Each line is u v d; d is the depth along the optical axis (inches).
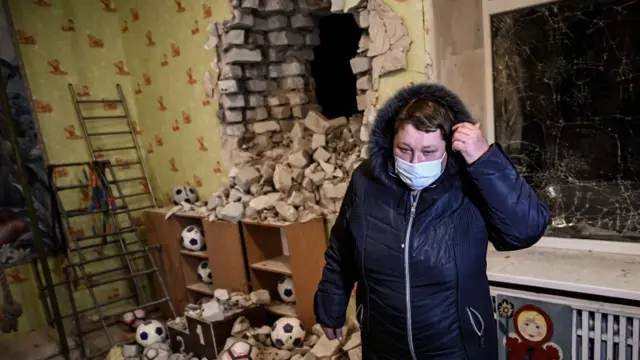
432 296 44.7
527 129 74.7
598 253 68.4
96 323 126.6
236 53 107.9
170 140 132.9
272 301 106.5
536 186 75.1
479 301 45.7
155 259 128.2
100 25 132.0
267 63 117.9
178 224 119.7
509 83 75.5
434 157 43.2
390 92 82.0
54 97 123.5
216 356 94.7
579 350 60.2
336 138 106.9
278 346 92.7
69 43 126.0
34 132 118.0
